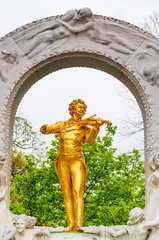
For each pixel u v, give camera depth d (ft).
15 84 28.76
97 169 46.68
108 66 29.99
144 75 28.84
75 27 29.84
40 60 29.17
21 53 29.32
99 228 25.31
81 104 28.68
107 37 29.60
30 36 29.63
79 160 27.91
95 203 46.52
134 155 48.29
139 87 28.71
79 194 27.12
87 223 45.96
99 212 45.75
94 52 29.30
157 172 26.43
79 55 29.68
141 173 49.01
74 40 29.66
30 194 46.39
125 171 47.83
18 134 53.36
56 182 46.62
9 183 28.53
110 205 47.21
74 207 27.17
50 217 45.93
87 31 29.73
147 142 27.76
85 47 29.45
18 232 24.44
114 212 44.80
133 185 48.49
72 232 25.66
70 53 29.50
